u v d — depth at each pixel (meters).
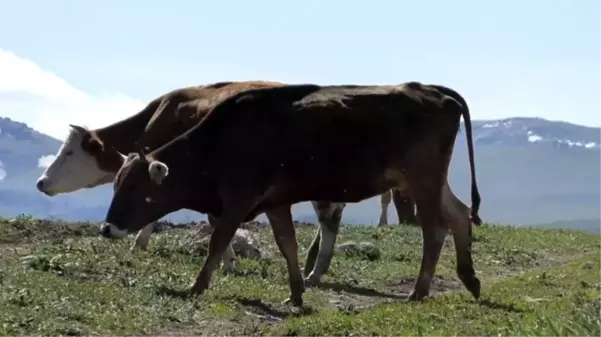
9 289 14.63
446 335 12.88
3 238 19.97
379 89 16.31
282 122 15.97
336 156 15.94
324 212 18.98
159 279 16.77
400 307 15.03
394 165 16.12
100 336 13.32
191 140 16.20
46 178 19.64
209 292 16.20
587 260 23.52
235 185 15.92
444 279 20.62
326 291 18.22
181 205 16.38
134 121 19.69
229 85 18.67
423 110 16.19
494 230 28.69
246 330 13.84
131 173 16.22
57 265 16.84
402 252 23.08
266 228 25.36
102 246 18.86
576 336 11.87
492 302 15.79
